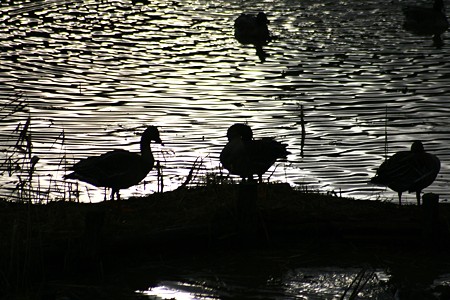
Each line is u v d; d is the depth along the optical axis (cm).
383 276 1043
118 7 3775
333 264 1085
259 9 3691
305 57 2784
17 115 2041
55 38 3052
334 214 1172
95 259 1055
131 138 1898
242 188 1123
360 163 1745
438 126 2000
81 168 1240
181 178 1598
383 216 1171
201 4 3853
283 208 1159
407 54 2820
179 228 1111
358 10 3631
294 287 1008
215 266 1079
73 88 2348
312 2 3831
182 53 2844
